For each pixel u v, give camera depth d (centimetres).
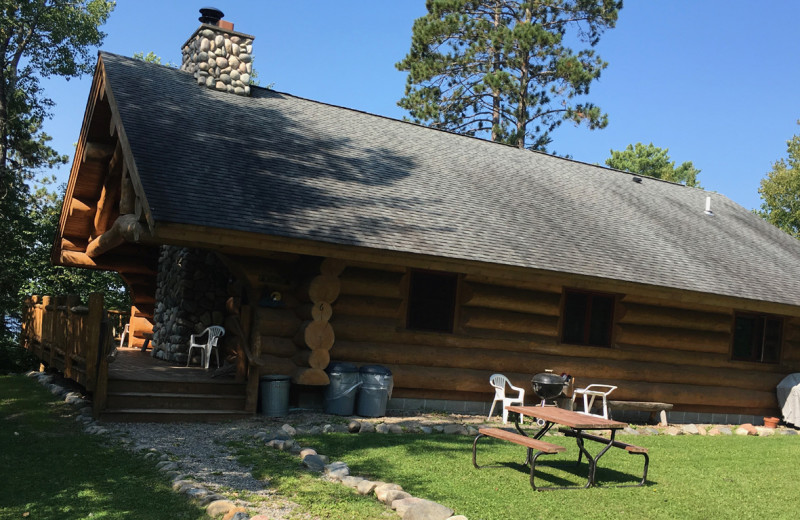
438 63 2855
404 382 1165
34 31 2906
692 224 1703
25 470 684
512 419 1193
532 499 664
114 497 607
